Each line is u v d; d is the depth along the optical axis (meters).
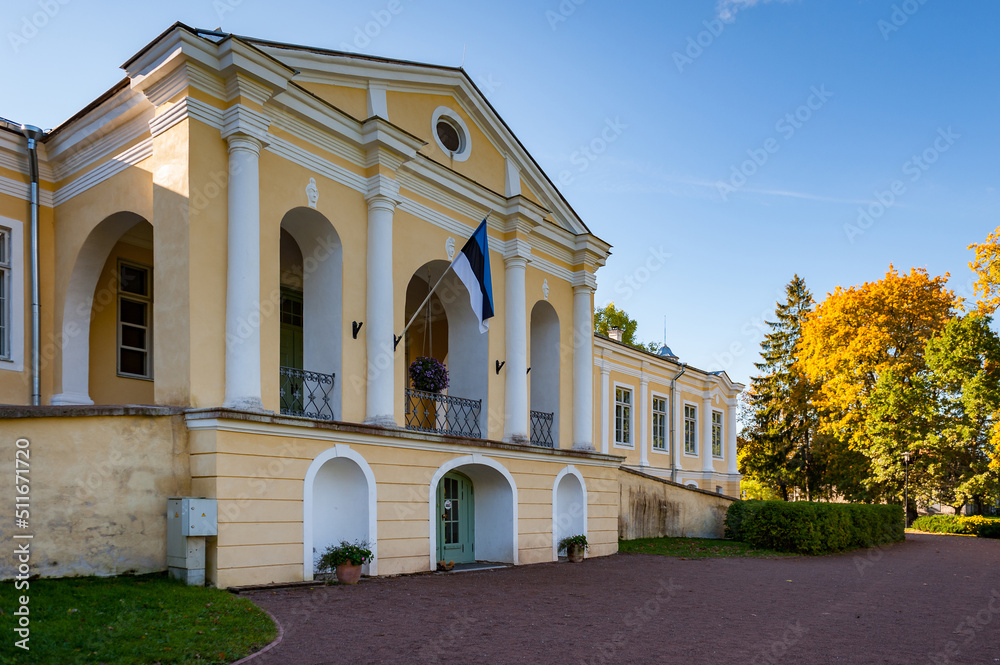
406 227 12.64
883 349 30.47
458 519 13.81
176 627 6.51
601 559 15.28
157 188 9.79
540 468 14.55
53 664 5.38
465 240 13.94
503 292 14.81
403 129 12.73
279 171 10.52
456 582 10.72
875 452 29.78
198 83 9.63
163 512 8.92
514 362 14.59
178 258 9.44
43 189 11.85
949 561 16.80
